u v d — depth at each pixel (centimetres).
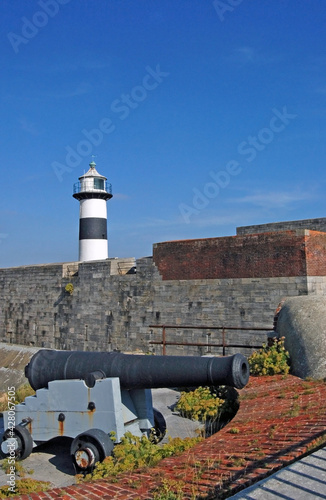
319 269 1762
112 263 2391
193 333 2009
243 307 1862
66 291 2642
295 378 869
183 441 680
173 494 441
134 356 748
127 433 709
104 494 495
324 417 599
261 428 627
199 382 693
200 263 2005
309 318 930
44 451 808
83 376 753
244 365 690
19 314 2947
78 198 3316
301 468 436
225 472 479
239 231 2441
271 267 1792
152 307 2169
